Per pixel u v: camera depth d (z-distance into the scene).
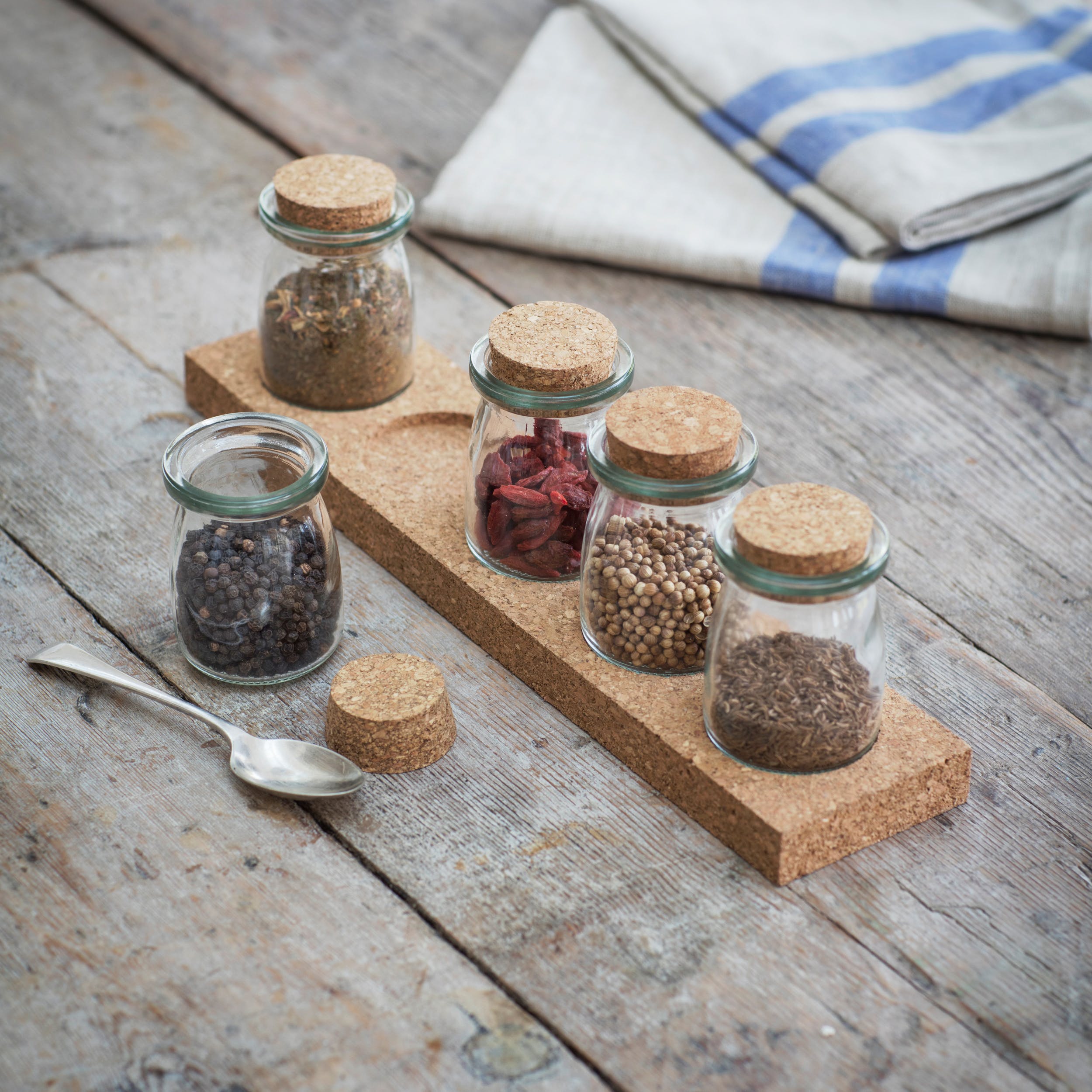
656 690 1.28
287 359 1.39
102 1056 1.19
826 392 1.48
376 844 1.25
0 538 1.36
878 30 1.67
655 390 1.28
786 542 1.21
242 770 1.26
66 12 1.82
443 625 1.34
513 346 1.29
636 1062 1.19
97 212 1.58
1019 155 1.57
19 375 1.46
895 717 1.27
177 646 1.32
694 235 1.55
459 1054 1.19
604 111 1.64
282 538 1.28
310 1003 1.20
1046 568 1.38
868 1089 1.19
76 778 1.27
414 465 1.38
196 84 1.70
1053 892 1.24
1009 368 1.50
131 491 1.39
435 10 1.87
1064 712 1.31
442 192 1.58
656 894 1.24
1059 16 1.68
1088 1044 1.20
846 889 1.24
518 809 1.26
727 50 1.64
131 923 1.22
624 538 1.27
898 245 1.54
